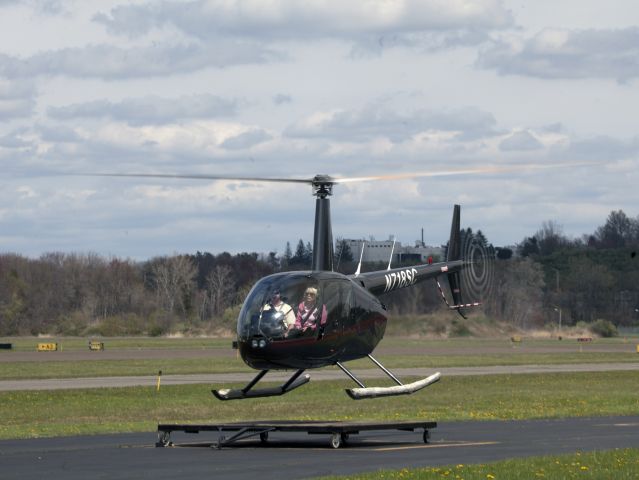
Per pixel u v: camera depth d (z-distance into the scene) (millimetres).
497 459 35219
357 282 46594
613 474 31125
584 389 79625
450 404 66125
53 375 94375
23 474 30828
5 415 59406
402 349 146000
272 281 40875
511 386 82875
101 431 47531
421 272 54344
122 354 134250
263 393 43688
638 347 146625
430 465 33500
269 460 34844
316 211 42625
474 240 59406
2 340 190875
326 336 41000
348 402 68250
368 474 30609
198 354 134500
